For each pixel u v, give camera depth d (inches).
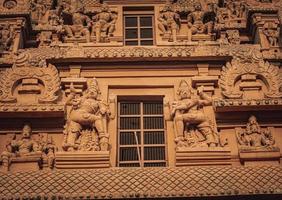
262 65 414.3
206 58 423.5
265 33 447.8
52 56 418.3
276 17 462.3
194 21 472.4
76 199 323.3
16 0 470.3
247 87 404.8
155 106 419.5
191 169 345.4
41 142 378.9
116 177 337.1
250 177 339.6
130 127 406.9
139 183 332.5
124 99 418.0
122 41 464.1
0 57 428.1
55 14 474.0
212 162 365.4
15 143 375.6
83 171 344.5
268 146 374.3
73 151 368.5
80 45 442.0
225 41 446.3
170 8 474.3
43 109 382.3
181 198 327.0
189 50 426.9
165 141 396.5
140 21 489.4
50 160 366.3
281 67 431.5
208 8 484.1
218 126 391.5
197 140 381.1
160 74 422.0
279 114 393.1
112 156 378.6
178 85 416.5
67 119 389.1
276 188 329.7
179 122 382.3
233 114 393.1
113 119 396.8
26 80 402.9
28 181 335.0
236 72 409.7
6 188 329.7
